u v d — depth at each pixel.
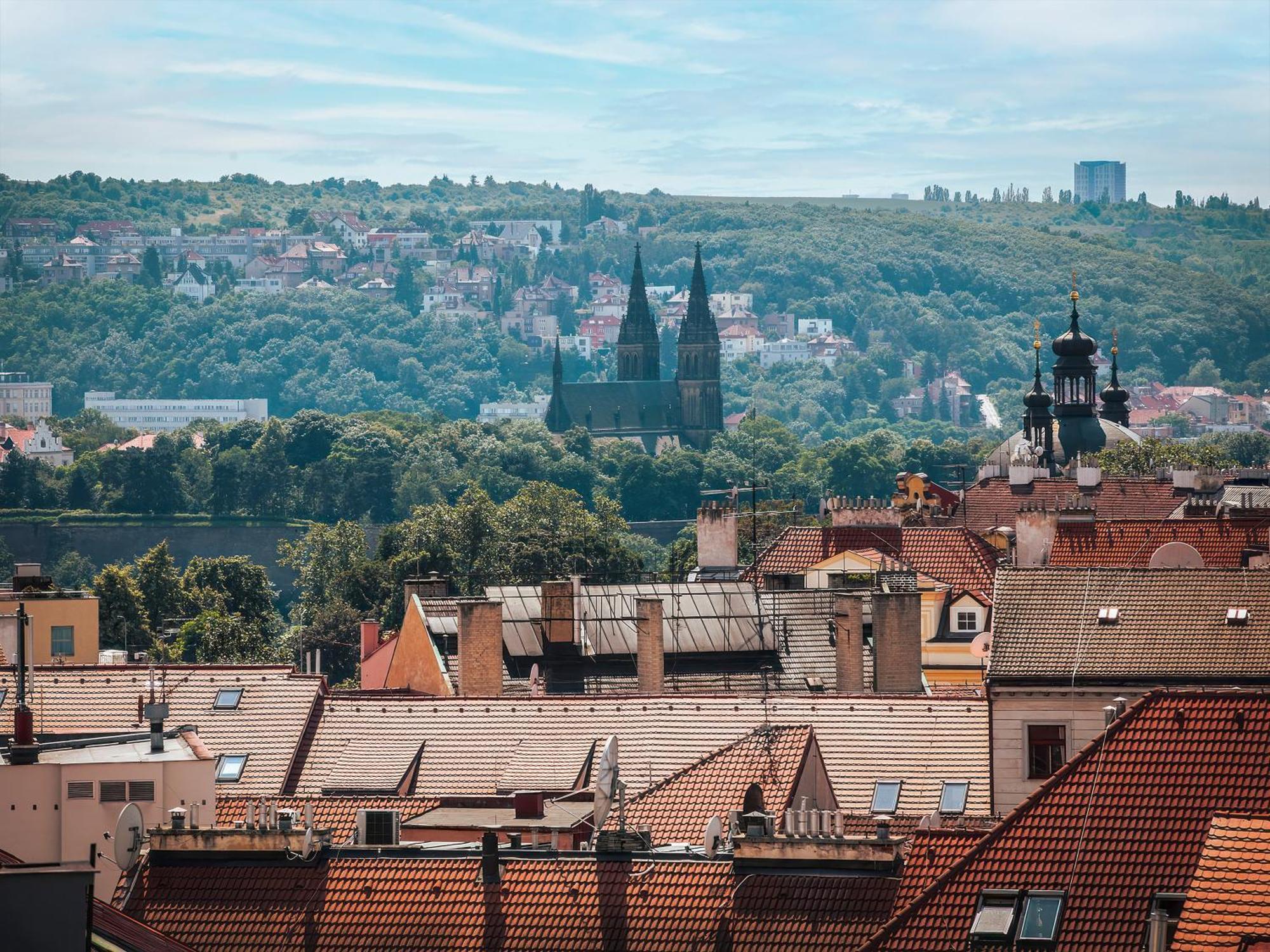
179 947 78.38
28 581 195.62
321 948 86.06
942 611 183.50
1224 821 78.38
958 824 105.81
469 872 87.25
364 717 131.38
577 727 127.88
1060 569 125.81
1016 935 81.56
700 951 83.88
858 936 83.25
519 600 165.62
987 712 121.44
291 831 89.19
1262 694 86.00
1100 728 119.00
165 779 100.88
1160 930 79.06
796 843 85.62
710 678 161.62
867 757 120.50
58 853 99.56
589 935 84.81
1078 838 83.75
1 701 132.12
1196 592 121.75
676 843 101.75
